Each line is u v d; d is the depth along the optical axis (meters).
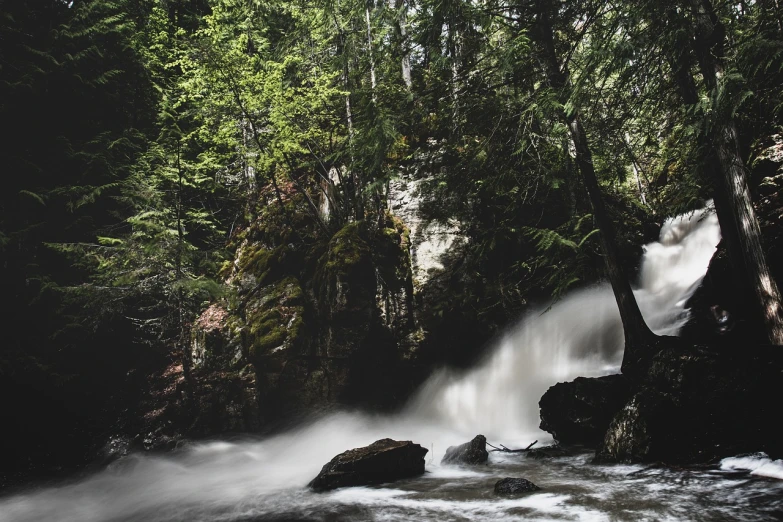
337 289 14.78
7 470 12.59
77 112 16.36
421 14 12.61
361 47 17.28
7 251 14.12
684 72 10.72
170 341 15.98
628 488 7.70
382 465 9.62
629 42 9.20
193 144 18.14
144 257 13.45
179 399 14.28
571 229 14.29
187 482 11.55
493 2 12.71
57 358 14.70
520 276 16.55
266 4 19.22
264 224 17.33
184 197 17.27
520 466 10.05
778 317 9.30
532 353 16.06
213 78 14.91
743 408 8.52
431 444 13.50
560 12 12.20
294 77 17.20
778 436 8.08
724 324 13.28
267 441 14.16
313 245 16.36
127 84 17.83
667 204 18.17
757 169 14.03
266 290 15.81
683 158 13.23
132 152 17.39
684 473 8.11
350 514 7.62
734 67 8.48
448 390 15.59
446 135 17.45
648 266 18.53
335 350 14.69
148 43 19.12
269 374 14.55
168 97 17.53
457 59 13.46
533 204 16.78
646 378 10.23
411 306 15.55
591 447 10.84
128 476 12.39
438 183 14.50
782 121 12.54
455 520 6.96
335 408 14.73
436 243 16.23
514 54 11.24
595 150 12.16
